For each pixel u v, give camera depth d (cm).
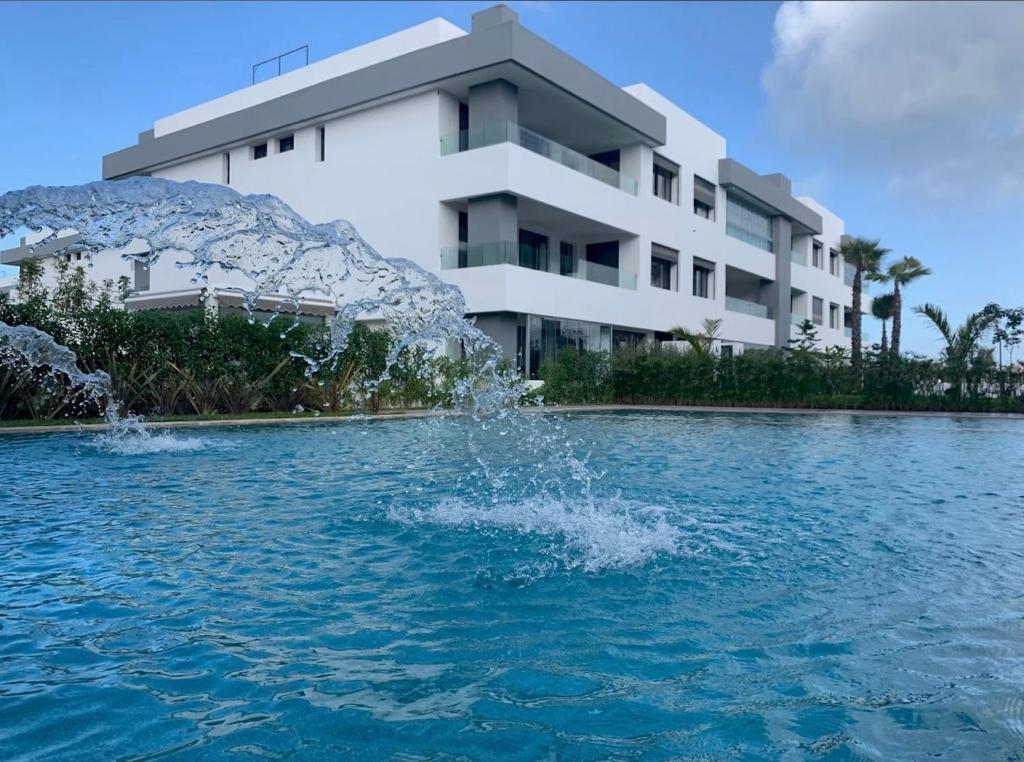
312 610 357
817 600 377
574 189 2370
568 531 530
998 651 307
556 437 1262
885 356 2245
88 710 250
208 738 232
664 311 2889
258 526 539
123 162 2966
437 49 2139
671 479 782
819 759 221
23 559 445
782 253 3894
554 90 2244
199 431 1252
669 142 2928
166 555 457
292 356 1619
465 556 460
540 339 2294
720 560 455
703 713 251
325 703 257
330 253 2088
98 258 2942
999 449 1131
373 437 1205
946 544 499
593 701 260
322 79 2497
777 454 1034
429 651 306
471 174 2134
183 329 1459
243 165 2678
